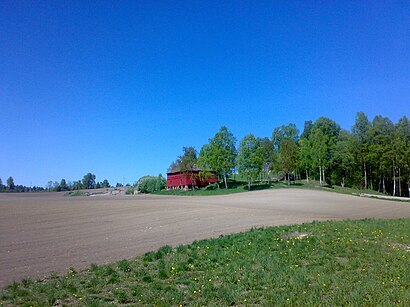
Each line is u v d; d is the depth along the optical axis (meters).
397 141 79.75
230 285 9.62
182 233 19.20
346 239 15.12
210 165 86.88
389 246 13.84
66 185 177.38
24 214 29.91
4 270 12.20
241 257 12.67
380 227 19.02
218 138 86.38
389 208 38.69
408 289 8.65
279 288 9.21
